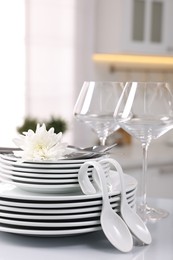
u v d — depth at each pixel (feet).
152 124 3.26
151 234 2.90
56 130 7.29
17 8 9.21
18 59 9.35
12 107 9.40
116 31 9.70
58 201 2.59
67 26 9.88
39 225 2.54
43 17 9.55
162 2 9.93
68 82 10.03
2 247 2.58
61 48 9.86
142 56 9.96
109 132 3.92
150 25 9.82
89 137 10.44
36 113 9.68
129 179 3.14
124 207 2.72
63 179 2.68
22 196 2.58
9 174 2.79
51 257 2.43
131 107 3.23
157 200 3.89
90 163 2.64
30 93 9.57
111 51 9.85
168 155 9.19
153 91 3.28
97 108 3.80
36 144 2.75
